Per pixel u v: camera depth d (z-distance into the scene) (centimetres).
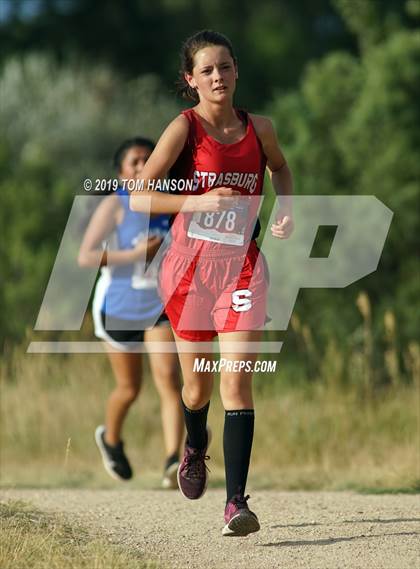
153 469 3097
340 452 3012
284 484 2636
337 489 2538
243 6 10031
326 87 4306
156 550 1711
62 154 7325
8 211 4962
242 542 1758
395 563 1593
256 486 2628
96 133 7475
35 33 9494
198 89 1719
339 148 4175
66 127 7406
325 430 3083
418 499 2222
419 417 3067
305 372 3709
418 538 1748
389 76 4162
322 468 2927
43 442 3206
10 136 7212
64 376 3475
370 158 4119
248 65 9656
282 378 3622
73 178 6812
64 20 9600
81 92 7806
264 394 3425
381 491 2420
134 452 3231
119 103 8019
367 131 4122
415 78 4150
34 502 2184
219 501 2219
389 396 3238
